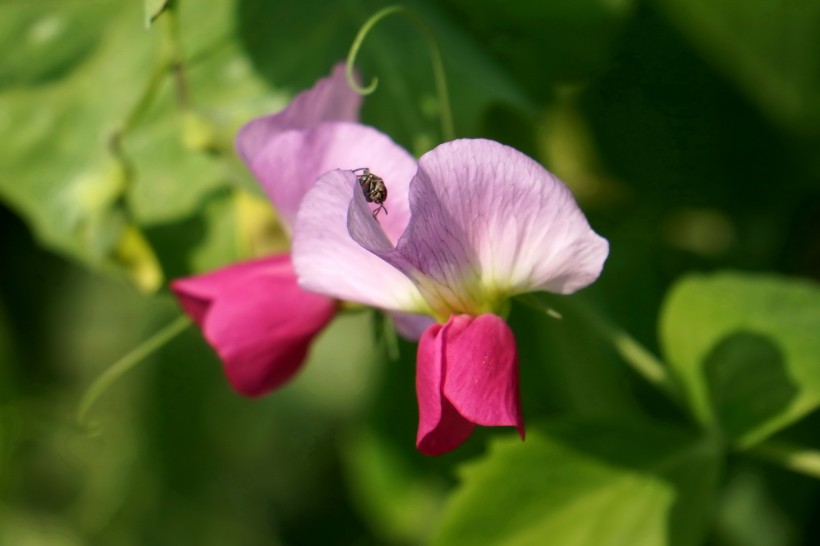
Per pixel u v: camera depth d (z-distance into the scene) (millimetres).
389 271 254
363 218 244
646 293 321
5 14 300
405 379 322
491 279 252
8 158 300
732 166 324
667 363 283
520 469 277
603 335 288
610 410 312
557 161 323
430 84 291
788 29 304
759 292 282
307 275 256
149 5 257
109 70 302
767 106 318
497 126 301
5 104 301
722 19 306
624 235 323
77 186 299
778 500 324
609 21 296
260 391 270
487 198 247
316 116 265
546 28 297
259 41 297
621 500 276
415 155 289
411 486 323
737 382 277
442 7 301
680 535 275
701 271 324
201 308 270
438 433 248
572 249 249
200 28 297
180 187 299
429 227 246
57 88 302
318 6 297
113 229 293
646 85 318
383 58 292
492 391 247
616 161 323
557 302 291
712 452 277
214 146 289
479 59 297
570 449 278
